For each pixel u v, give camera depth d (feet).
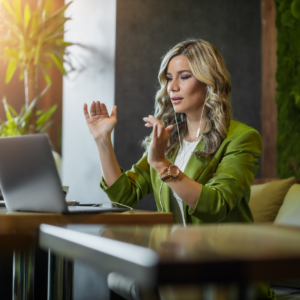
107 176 5.09
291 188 6.75
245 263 1.15
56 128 18.95
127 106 9.18
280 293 5.10
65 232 1.98
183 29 9.75
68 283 3.71
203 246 1.40
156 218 3.40
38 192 3.35
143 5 9.43
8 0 12.81
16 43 12.42
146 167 5.90
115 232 1.89
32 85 12.77
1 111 18.22
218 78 5.31
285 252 1.26
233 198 4.50
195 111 5.52
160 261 1.13
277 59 10.64
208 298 1.90
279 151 10.61
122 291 4.58
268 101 10.56
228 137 5.17
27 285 3.59
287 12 10.73
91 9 10.55
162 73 5.76
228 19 10.24
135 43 9.34
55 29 11.80
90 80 10.40
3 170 3.61
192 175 5.13
